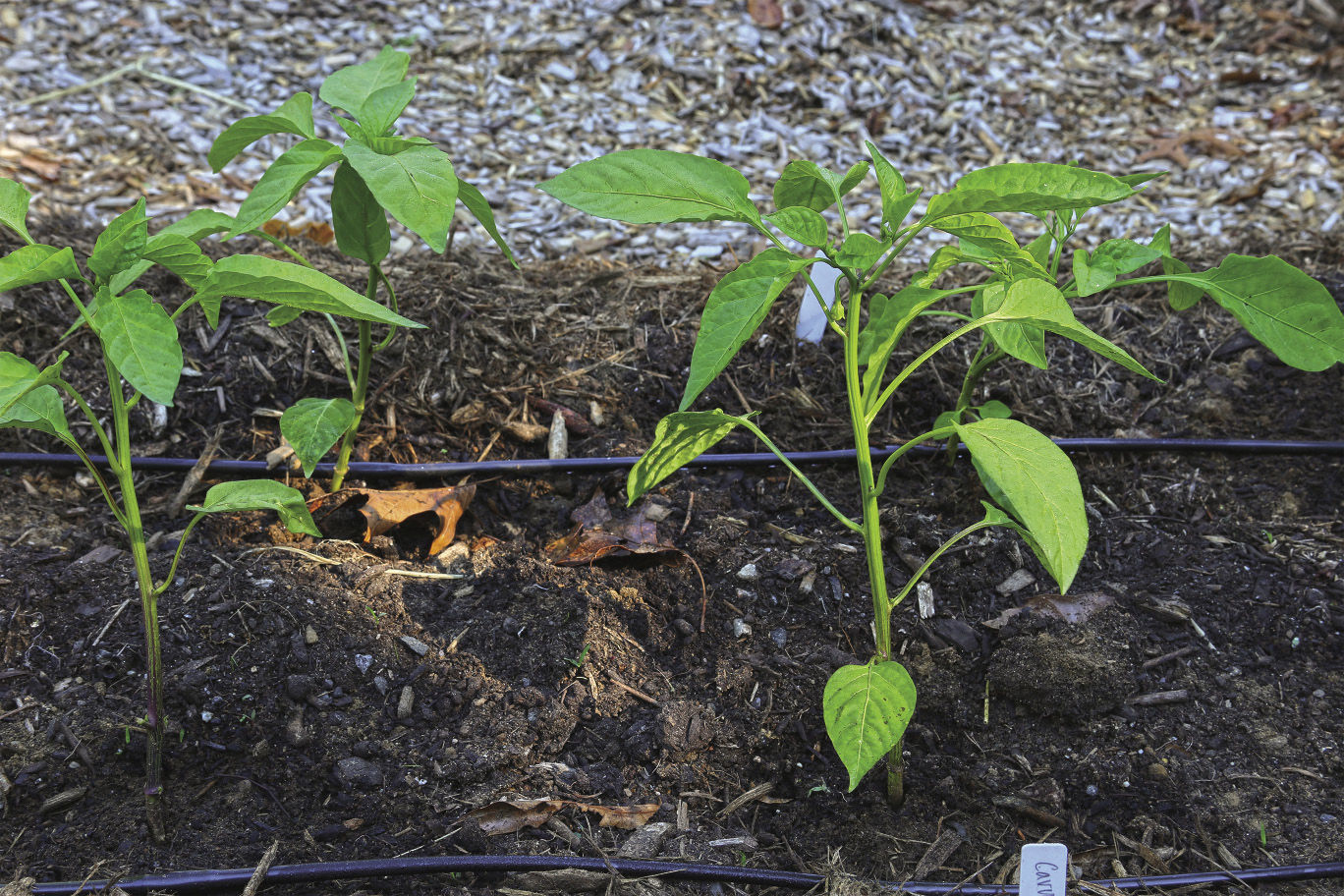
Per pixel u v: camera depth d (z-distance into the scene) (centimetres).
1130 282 187
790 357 278
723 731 188
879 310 175
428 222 154
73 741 173
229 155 197
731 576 216
